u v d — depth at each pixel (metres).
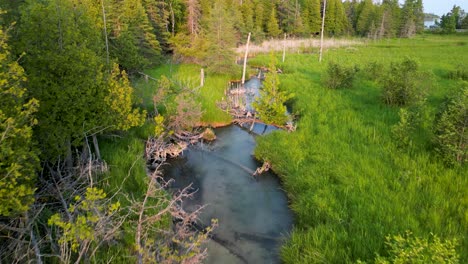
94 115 10.09
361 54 43.22
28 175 6.38
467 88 11.24
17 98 6.48
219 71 30.09
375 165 10.98
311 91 22.42
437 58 38.28
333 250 7.26
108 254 6.77
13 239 6.16
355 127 14.72
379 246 7.08
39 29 8.62
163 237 7.88
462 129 10.16
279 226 9.34
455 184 9.28
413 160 10.83
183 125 15.73
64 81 8.77
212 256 8.10
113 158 11.80
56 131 8.48
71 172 9.47
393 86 18.02
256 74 33.22
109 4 25.64
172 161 13.57
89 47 11.38
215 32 30.47
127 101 11.32
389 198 8.96
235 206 10.34
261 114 16.61
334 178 10.70
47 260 6.36
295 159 12.30
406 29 75.31
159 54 31.94
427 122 13.55
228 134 16.77
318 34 74.31
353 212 8.55
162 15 39.78
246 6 59.41
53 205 8.28
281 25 66.50
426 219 7.93
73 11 10.73
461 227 7.44
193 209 10.11
